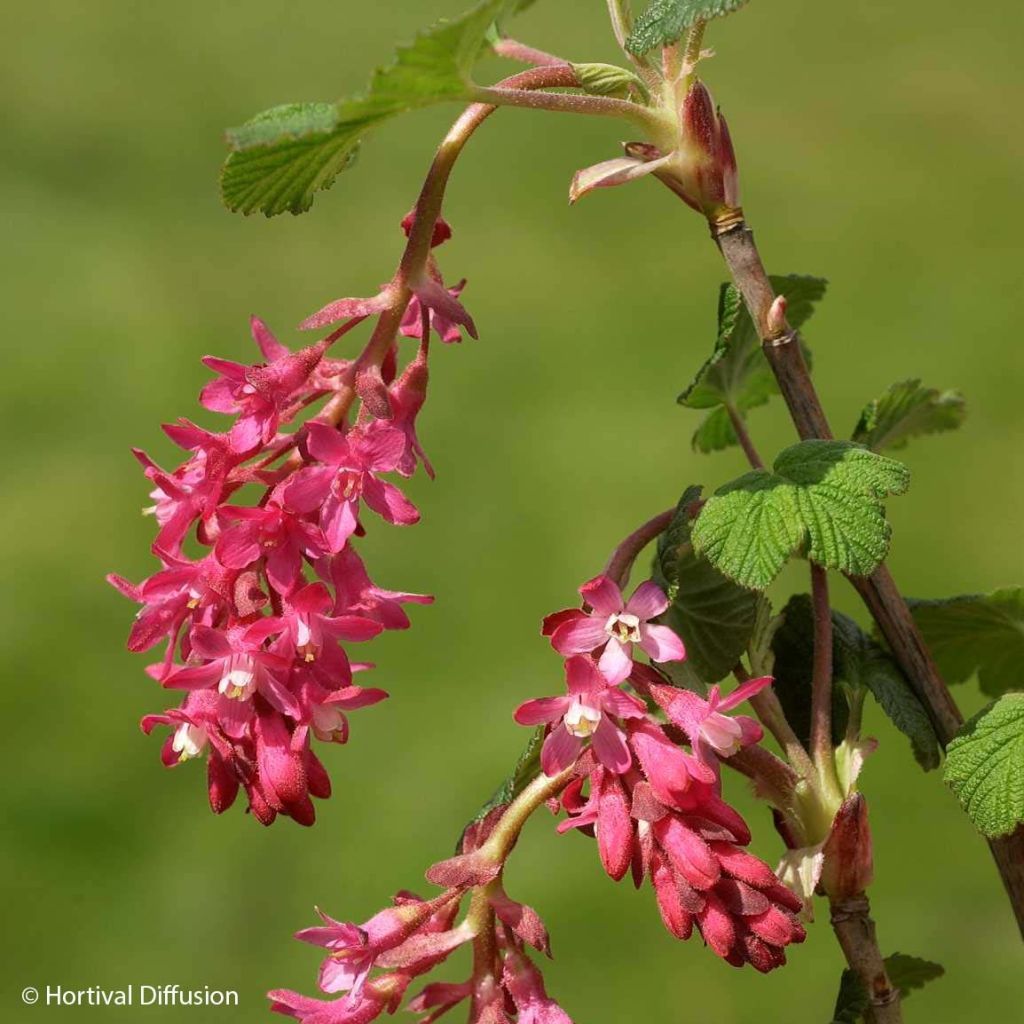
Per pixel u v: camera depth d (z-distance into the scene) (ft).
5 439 46.42
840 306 51.37
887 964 13.02
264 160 10.14
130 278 54.85
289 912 31.35
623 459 43.70
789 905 8.79
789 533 9.72
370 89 9.04
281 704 9.03
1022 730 10.21
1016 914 10.87
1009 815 10.05
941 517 41.32
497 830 9.79
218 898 31.65
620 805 9.00
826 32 75.97
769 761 10.56
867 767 32.83
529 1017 9.54
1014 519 41.19
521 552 40.42
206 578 9.33
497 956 9.80
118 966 30.32
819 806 10.62
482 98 9.66
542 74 10.48
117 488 44.19
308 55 75.92
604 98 10.32
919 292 51.85
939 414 13.65
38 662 37.68
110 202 60.49
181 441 9.41
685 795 8.82
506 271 54.08
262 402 9.50
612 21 10.96
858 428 12.73
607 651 9.30
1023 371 46.78
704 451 14.33
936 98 67.51
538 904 30.53
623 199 58.80
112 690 37.24
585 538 40.65
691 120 10.52
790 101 67.87
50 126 65.92
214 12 80.48
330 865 32.19
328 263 55.47
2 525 42.70
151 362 50.16
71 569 40.93
